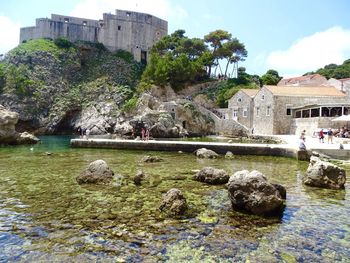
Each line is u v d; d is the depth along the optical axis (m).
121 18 94.88
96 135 63.31
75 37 92.88
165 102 67.00
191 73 78.31
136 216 9.71
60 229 8.57
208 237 8.14
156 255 7.09
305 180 14.91
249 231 8.61
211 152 26.94
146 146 32.38
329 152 24.53
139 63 94.19
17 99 69.19
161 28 102.50
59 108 71.75
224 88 78.38
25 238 7.95
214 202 11.41
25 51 79.81
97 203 11.07
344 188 14.12
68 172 17.62
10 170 18.38
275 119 50.47
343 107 42.66
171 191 10.63
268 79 85.56
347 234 8.50
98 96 76.44
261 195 10.07
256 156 27.70
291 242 7.91
